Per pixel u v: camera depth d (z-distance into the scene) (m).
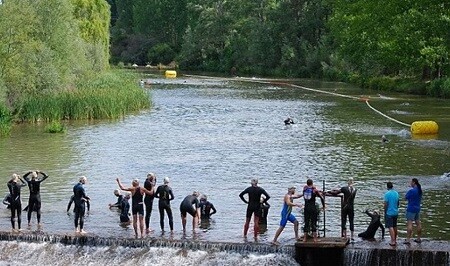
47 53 67.50
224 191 38.22
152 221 32.75
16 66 64.38
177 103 83.25
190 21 180.38
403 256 27.41
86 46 94.62
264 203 31.89
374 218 29.52
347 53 110.00
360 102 83.81
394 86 99.62
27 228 31.38
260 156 48.03
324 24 140.62
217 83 120.38
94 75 87.06
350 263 27.88
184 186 39.44
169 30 191.50
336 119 67.69
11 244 30.14
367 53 105.44
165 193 30.72
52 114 64.62
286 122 64.00
